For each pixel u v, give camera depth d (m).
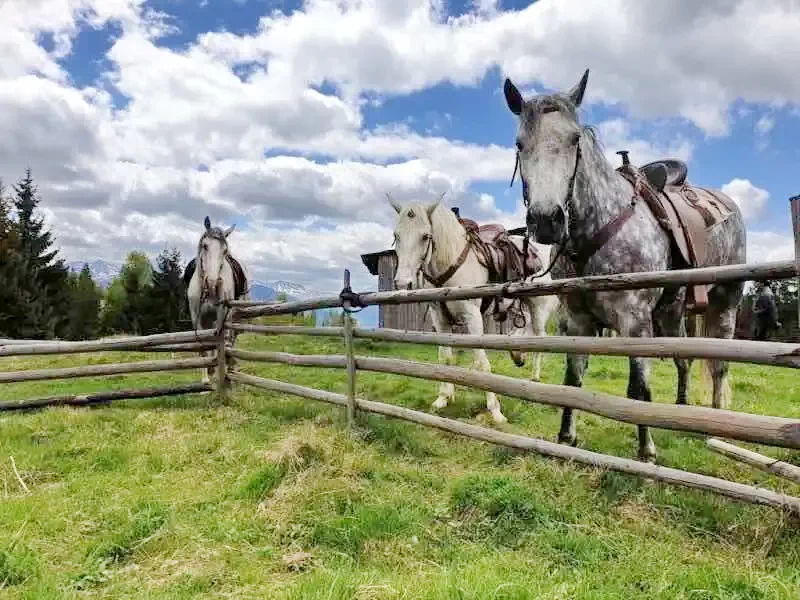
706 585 2.15
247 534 2.81
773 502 2.73
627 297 3.70
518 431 5.14
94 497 3.41
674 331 4.84
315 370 9.20
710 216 4.44
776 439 2.56
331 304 5.43
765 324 12.44
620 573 2.31
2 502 3.26
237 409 6.14
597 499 3.17
